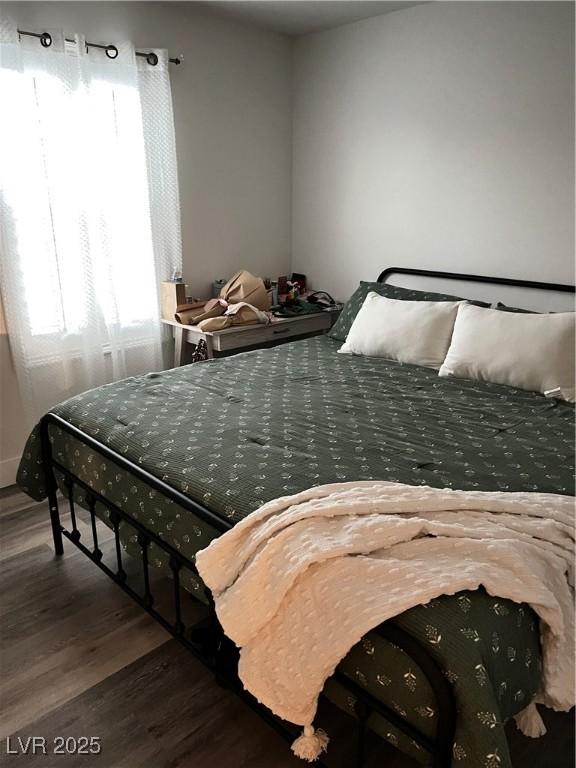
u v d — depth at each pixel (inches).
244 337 127.0
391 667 42.5
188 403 83.9
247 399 86.7
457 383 96.8
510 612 43.3
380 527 47.9
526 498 55.0
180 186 129.3
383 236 135.5
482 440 74.4
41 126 102.0
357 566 45.1
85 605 79.4
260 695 47.5
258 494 58.1
